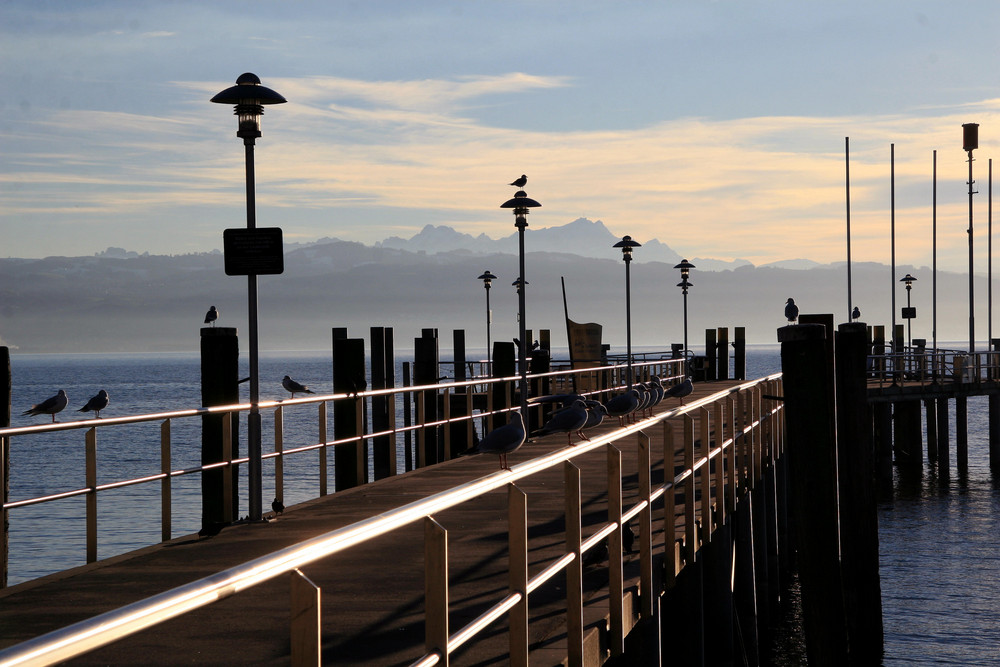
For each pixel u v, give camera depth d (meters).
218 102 21.11
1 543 17.80
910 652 34.03
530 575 16.11
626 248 55.44
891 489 73.19
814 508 21.08
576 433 41.34
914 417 83.38
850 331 29.39
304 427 135.50
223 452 22.34
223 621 13.62
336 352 34.56
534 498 24.69
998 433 80.19
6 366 19.92
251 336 21.62
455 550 18.22
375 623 13.49
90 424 17.94
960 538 53.59
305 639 5.99
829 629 21.00
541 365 62.84
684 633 20.97
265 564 5.72
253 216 21.25
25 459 98.56
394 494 25.59
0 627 13.24
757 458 34.41
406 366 54.97
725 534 24.84
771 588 39.22
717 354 96.44
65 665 11.54
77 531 52.81
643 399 42.00
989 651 33.97
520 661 10.02
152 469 90.19
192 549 18.61
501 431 20.22
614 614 13.72
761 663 34.22
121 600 14.73
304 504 24.25
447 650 7.98
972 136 103.69
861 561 29.03
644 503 15.59
